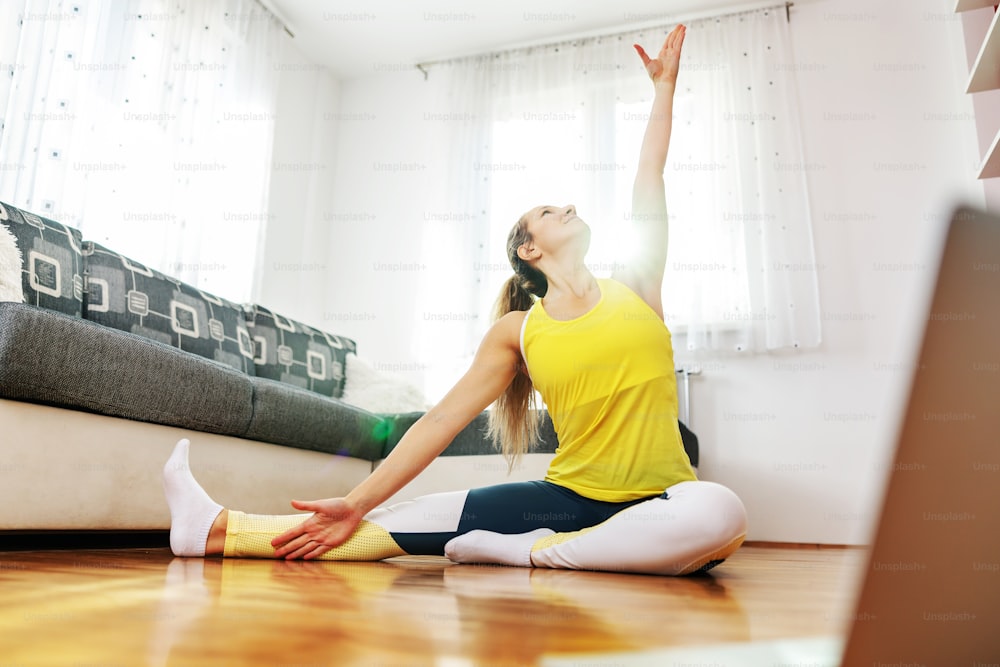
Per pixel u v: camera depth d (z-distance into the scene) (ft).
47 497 4.83
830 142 12.19
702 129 12.69
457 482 8.17
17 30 8.30
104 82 9.68
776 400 11.57
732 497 3.87
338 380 11.30
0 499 4.53
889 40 12.24
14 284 6.45
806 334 11.52
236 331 9.65
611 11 13.30
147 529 5.63
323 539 4.27
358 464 8.83
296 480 7.55
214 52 11.82
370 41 14.57
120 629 1.77
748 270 11.90
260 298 13.14
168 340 8.46
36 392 4.73
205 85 11.61
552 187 13.51
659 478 4.28
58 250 7.30
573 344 4.48
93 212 9.45
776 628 2.05
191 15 11.36
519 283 5.43
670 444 4.35
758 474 11.43
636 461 4.30
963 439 0.90
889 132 11.94
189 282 11.07
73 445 5.03
